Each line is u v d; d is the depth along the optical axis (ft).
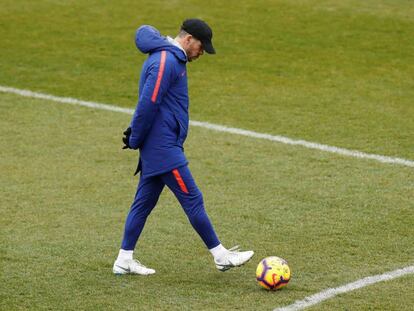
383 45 203.21
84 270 98.27
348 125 156.66
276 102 170.91
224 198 122.42
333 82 182.39
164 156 93.20
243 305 88.74
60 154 142.51
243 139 149.79
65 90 180.55
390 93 175.42
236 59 197.57
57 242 106.52
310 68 191.21
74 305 88.99
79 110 167.73
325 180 129.49
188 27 92.63
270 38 209.36
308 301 89.61
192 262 101.04
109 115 164.76
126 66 195.62
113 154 142.51
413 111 164.55
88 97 176.24
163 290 92.84
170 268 99.19
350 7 227.40
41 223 112.98
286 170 134.00
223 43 206.80
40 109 168.04
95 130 155.33
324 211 117.19
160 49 92.17
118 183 129.08
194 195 94.02
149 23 219.41
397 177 130.52
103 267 99.30
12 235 108.78
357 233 109.40
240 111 165.89
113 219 114.73
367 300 89.81
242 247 105.40
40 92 179.01
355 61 194.49
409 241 106.63
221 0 234.38
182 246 105.81
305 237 108.37
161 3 233.35
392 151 142.72
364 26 214.69
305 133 152.56
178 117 93.35
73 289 93.04
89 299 90.48
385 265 99.35
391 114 162.71
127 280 95.61
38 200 121.70
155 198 96.48
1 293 91.91
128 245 96.73
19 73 191.11
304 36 209.87
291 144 146.82
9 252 103.19
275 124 157.89
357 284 94.02
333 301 89.56
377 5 229.04
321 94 175.22
